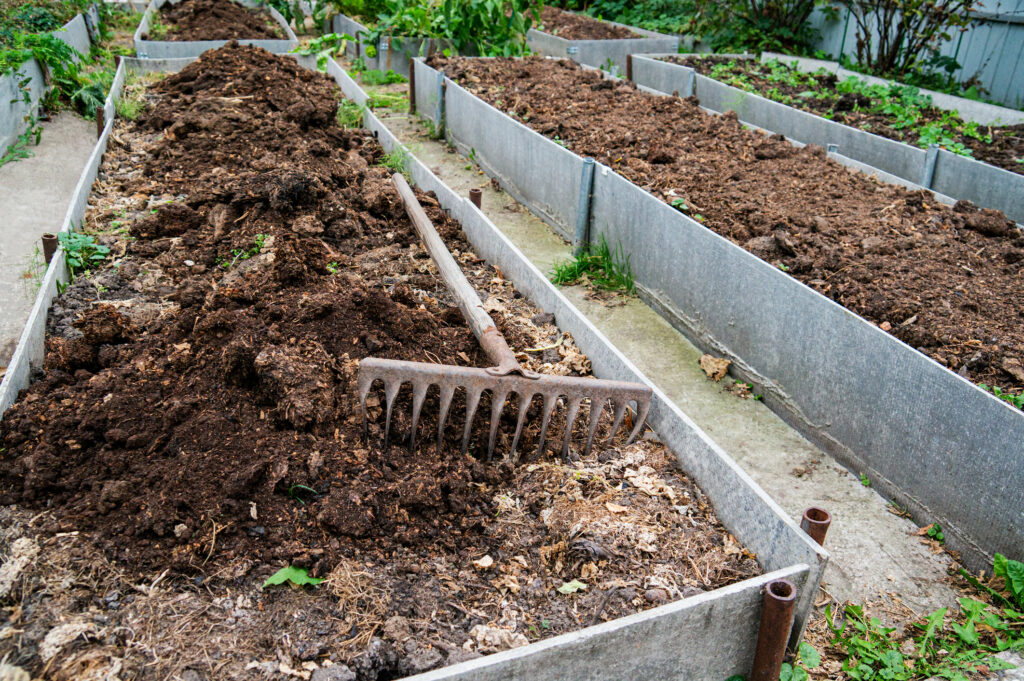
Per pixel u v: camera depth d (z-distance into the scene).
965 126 9.36
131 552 3.17
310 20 19.03
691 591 3.21
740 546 3.49
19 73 9.04
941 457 3.99
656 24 17.09
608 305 6.45
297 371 3.91
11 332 5.54
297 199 6.16
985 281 5.55
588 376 4.70
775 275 4.94
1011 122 9.61
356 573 3.17
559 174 7.47
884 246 5.97
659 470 3.94
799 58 13.58
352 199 6.83
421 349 4.44
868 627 3.54
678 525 3.60
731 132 8.64
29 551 3.09
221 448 3.59
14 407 3.87
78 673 2.68
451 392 3.86
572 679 2.74
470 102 9.41
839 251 5.93
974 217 6.44
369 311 4.46
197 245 5.89
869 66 12.66
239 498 3.41
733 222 6.44
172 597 3.02
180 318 4.58
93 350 4.48
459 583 3.24
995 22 11.46
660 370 5.59
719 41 15.16
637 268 6.51
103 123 8.43
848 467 4.62
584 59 14.48
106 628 2.86
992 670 3.31
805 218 6.45
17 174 8.13
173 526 3.29
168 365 4.29
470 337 4.82
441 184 7.17
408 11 13.14
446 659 2.86
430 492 3.59
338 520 3.36
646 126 8.90
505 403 4.33
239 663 2.79
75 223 6.00
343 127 9.31
